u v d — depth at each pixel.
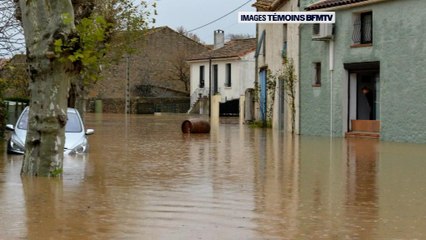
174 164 19.84
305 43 36.16
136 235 9.94
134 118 61.72
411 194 14.12
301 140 31.08
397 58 30.11
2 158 20.77
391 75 30.45
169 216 11.42
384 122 30.86
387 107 30.67
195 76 80.19
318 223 10.97
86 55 14.98
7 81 28.84
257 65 48.88
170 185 15.23
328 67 34.25
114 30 35.38
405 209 12.33
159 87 85.31
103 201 12.85
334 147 26.69
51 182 15.24
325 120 34.62
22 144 21.81
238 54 73.00
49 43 15.06
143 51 84.56
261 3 45.72
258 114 48.00
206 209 12.12
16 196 13.26
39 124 15.76
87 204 12.48
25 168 16.05
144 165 19.48
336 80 33.72
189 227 10.53
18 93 34.75
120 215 11.44
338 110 33.66
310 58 35.78
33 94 15.73
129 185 15.15
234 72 74.06
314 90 35.47
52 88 15.59
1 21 25.06
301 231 10.34
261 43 47.62
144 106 78.19
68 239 9.62
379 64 31.09
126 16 36.44
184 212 11.81
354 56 32.50
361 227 10.70
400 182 15.98
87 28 14.96
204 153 23.72
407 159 21.59
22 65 27.80
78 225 10.57
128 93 77.00
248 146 27.16
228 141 30.20
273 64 43.44
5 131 29.05
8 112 31.05
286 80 38.41
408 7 29.48
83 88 37.25
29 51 15.37
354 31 32.59
